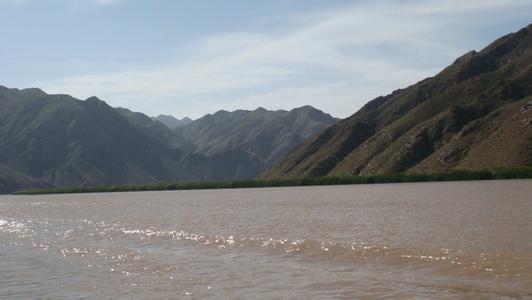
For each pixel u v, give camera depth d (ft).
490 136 522.88
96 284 79.46
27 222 201.46
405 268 77.56
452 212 155.63
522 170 411.75
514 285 63.93
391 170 591.78
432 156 570.46
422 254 85.92
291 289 69.31
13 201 468.75
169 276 81.82
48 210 281.74
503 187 291.17
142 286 76.28
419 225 126.21
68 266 95.96
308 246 100.83
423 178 479.41
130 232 143.02
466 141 546.67
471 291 62.44
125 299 69.56
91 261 99.96
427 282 68.23
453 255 83.41
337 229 126.52
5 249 123.95
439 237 103.86
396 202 214.69
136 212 228.63
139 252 106.83
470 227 116.98
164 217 189.98
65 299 71.61
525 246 88.07
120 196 487.61
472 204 181.47
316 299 63.87
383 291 65.21
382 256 86.94
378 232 116.88
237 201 294.46
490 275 69.62
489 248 87.92
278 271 80.84
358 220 147.02
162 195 469.57
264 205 239.71
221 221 162.61
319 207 208.23
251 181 627.46
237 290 70.64
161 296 69.97
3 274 91.40
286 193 383.65
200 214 197.77
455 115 631.56
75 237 140.05
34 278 86.69
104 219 195.31
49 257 107.86
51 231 160.45
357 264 82.79
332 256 90.33
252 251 100.58
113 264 95.30
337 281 72.02
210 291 71.10
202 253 101.71
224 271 83.15
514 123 506.48
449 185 363.15
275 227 137.49
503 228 112.16
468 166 489.26
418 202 207.62
